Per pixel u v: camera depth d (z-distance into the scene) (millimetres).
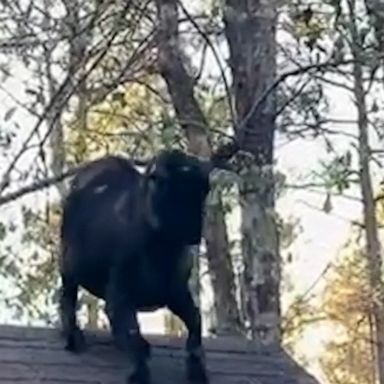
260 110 11945
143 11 11820
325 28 11195
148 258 7312
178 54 12648
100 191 7789
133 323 7391
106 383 7648
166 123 12203
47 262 14523
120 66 12539
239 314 14172
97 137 14766
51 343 8078
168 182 6988
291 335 21047
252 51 12336
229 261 14281
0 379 7469
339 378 24281
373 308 18562
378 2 10617
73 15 10789
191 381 7879
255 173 11484
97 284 7711
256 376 8469
